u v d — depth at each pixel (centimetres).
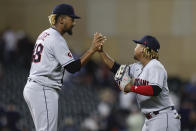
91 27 7088
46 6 7219
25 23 7281
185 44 6988
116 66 2375
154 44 2239
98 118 4406
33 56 2158
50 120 2100
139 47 2252
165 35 7025
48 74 2111
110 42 7056
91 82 5691
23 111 4219
